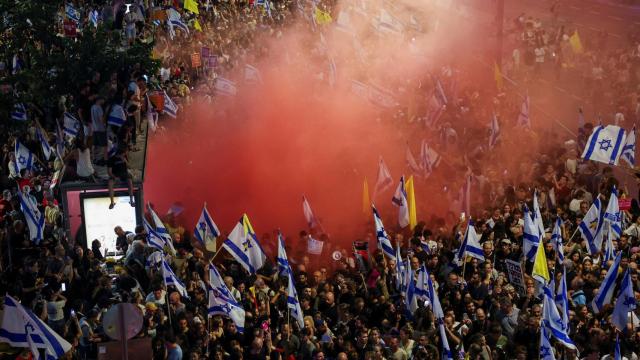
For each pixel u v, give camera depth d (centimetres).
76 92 3938
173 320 2606
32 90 3969
